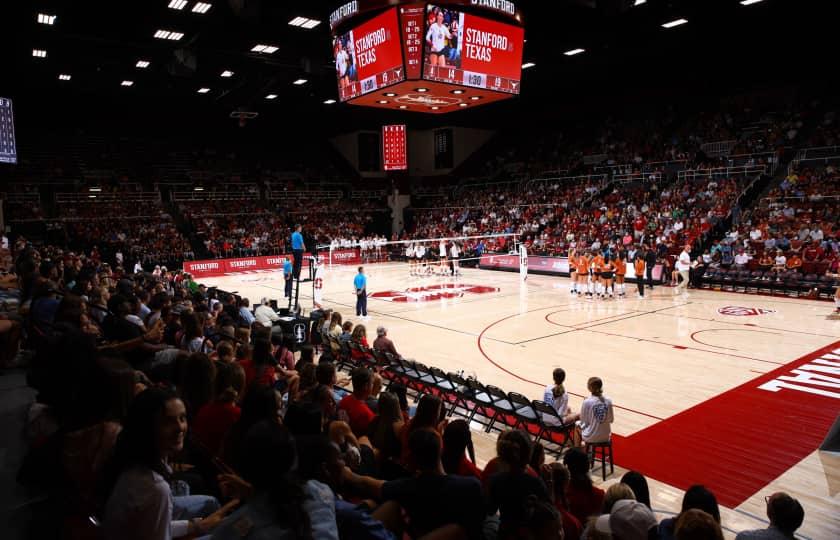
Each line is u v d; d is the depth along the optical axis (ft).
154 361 19.99
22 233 102.01
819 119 100.27
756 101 114.32
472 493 9.98
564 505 14.80
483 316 59.93
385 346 35.12
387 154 120.06
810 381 35.12
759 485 22.08
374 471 14.33
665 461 24.38
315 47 86.43
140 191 124.67
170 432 7.90
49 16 67.72
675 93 124.98
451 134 150.20
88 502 8.79
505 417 29.19
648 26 83.87
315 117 145.59
